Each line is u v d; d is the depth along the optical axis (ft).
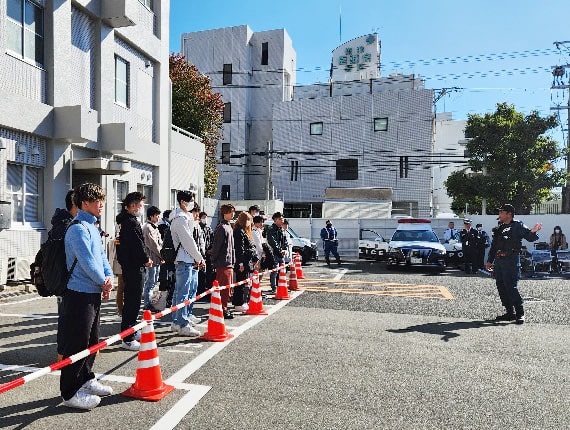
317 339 19.48
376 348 18.22
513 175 81.51
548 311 27.25
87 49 40.09
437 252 48.19
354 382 14.26
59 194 35.73
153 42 51.08
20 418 11.26
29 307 25.13
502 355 17.60
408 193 113.09
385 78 121.29
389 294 32.65
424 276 44.70
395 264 49.34
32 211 34.14
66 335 11.80
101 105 41.16
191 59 130.41
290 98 132.77
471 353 17.80
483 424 11.50
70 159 36.94
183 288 19.80
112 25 42.50
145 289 24.07
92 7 39.55
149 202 51.60
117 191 44.39
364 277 43.21
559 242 54.08
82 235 11.73
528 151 82.28
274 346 18.25
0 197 30.40
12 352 16.83
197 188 65.00
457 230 60.95
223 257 22.98
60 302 12.74
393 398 13.05
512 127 83.61
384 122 115.14
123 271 17.63
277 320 23.30
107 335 19.48
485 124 85.87
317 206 119.75
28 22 33.37
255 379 14.35
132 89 47.57
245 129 126.62
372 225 70.18
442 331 21.52
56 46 35.29
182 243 19.51
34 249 33.12
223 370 15.19
